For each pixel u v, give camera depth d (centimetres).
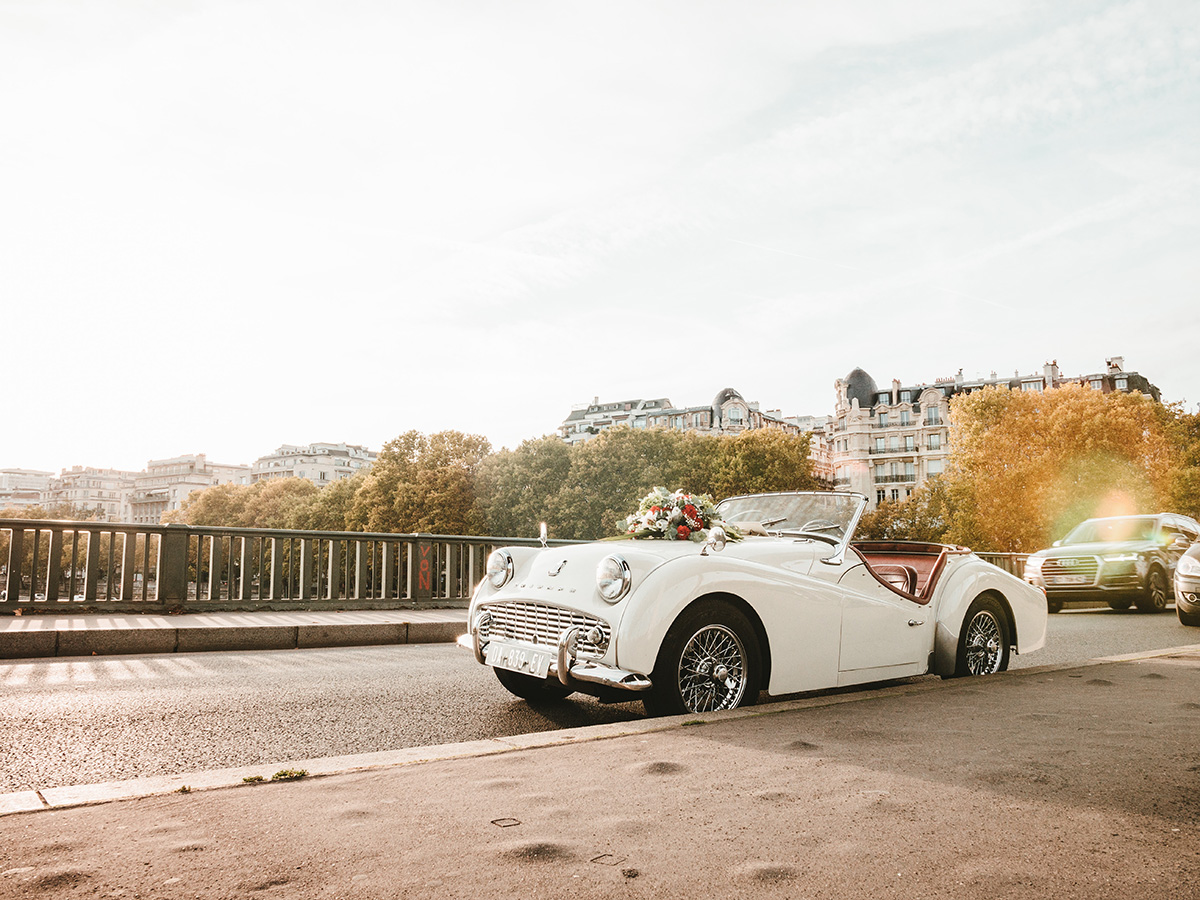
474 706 509
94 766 367
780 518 554
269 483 9312
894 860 217
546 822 246
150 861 214
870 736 360
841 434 10181
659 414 11888
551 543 1217
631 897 193
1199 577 1069
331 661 723
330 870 208
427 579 1148
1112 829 242
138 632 789
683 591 408
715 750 335
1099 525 1595
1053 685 496
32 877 201
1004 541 4100
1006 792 277
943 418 9425
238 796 275
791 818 250
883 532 5841
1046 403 4169
